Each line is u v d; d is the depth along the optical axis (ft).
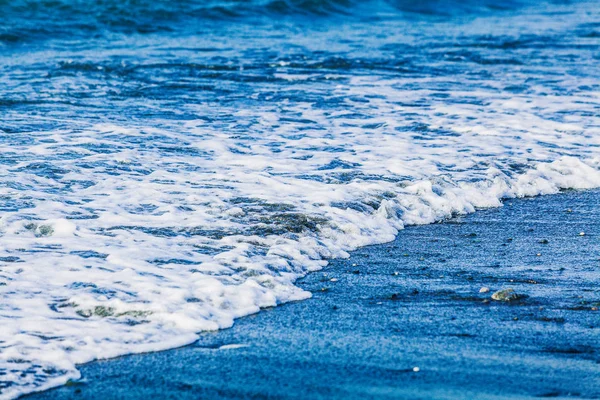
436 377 41.93
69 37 194.49
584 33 226.17
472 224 73.20
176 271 55.93
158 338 46.19
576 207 79.30
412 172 84.84
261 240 63.62
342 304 52.85
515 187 83.87
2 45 179.01
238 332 47.83
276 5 252.83
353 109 119.75
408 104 124.47
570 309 51.67
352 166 86.79
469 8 299.99
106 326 47.11
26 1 214.48
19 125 101.96
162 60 163.73
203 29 218.79
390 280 57.77
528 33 226.17
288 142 97.91
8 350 43.21
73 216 67.21
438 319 50.08
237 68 155.63
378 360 43.96
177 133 100.99
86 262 56.90
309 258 61.77
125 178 79.61
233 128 105.40
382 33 224.12
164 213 69.10
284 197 74.38
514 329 48.32
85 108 115.44
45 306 49.29
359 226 68.95
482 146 98.07
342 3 270.67
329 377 41.93
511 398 39.60
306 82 142.82
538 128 108.78
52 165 82.69
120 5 226.17
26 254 58.08
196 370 42.68
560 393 40.16
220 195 74.43
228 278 55.06
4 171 79.36
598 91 137.80
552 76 153.38
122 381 41.37
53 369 42.01
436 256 63.67
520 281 57.36
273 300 52.60
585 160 93.20
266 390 40.55
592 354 44.75
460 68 162.30
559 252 64.64
